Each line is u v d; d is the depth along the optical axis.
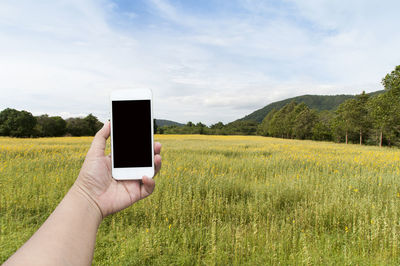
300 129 74.12
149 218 4.47
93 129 68.94
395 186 6.52
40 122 62.97
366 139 55.56
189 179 6.66
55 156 11.49
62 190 6.02
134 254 3.32
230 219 4.51
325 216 4.51
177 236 3.84
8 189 5.78
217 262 3.13
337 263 3.12
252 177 7.99
